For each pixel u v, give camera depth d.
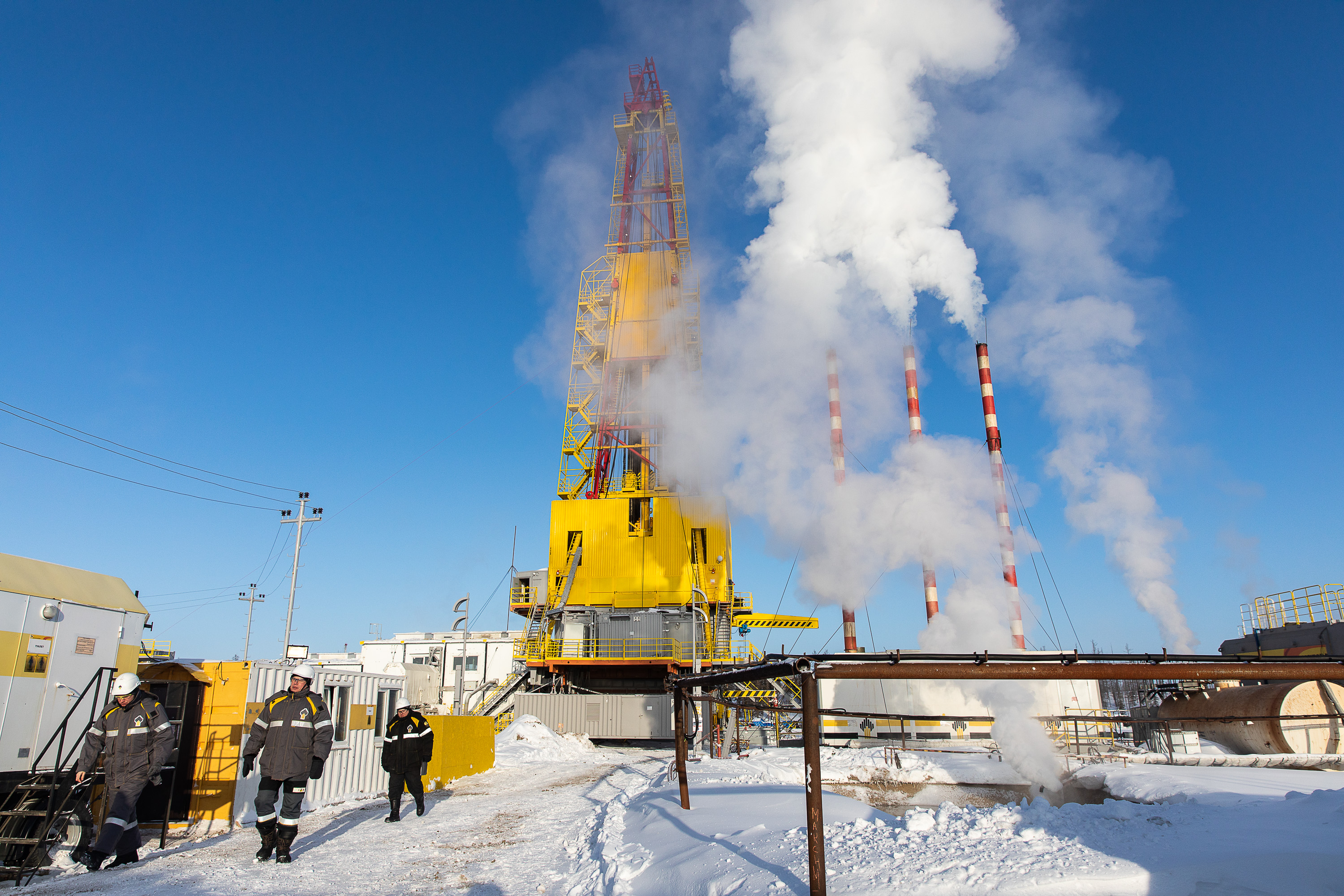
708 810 9.53
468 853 9.97
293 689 9.89
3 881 8.74
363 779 16.08
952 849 6.27
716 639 40.56
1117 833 6.52
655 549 41.22
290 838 9.45
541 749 27.38
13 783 10.59
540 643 41.00
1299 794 7.93
